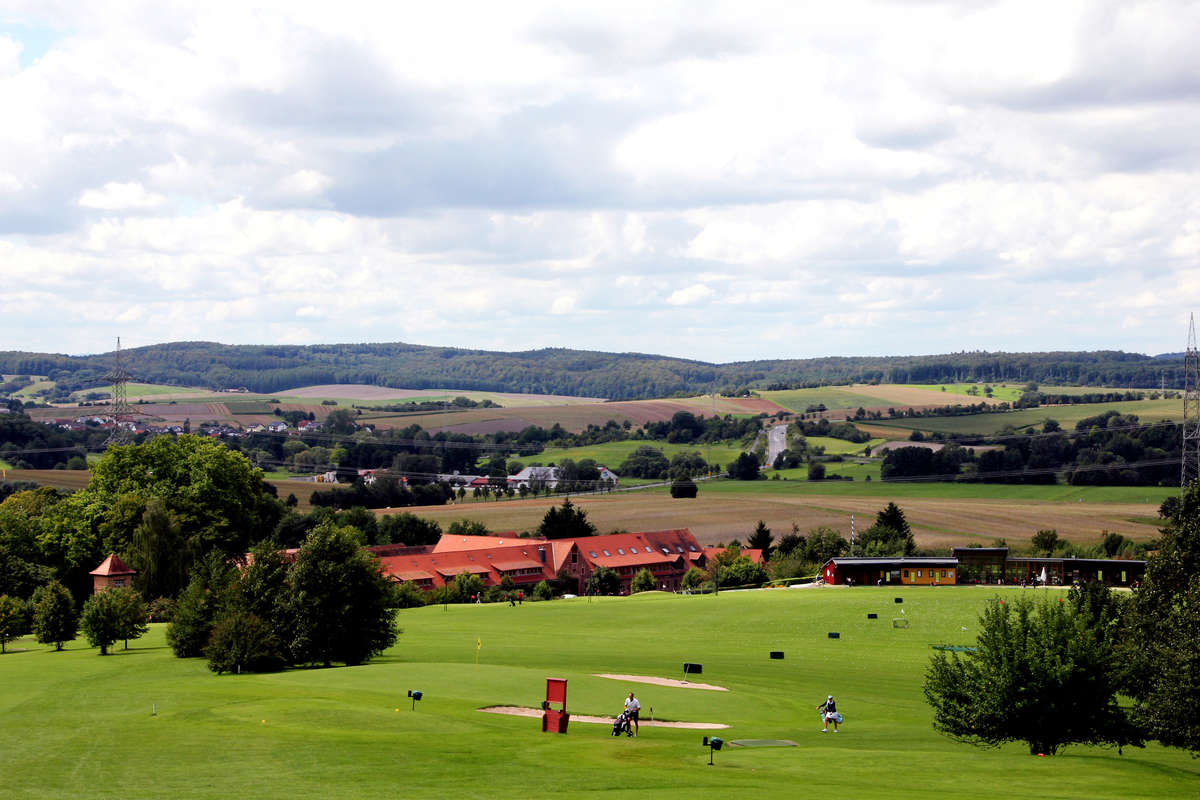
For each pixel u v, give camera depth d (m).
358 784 45.75
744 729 65.94
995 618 60.19
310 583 94.50
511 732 59.91
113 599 107.00
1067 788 47.09
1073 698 56.91
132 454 163.12
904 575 170.50
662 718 68.88
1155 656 62.50
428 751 52.88
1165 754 62.16
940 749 59.34
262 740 54.41
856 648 112.06
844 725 68.81
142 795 43.72
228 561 147.38
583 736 60.19
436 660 98.06
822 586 168.50
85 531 152.12
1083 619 58.84
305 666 95.31
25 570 142.50
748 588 186.25
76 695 71.56
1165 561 79.75
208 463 162.00
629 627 130.88
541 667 92.06
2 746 53.22
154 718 60.72
